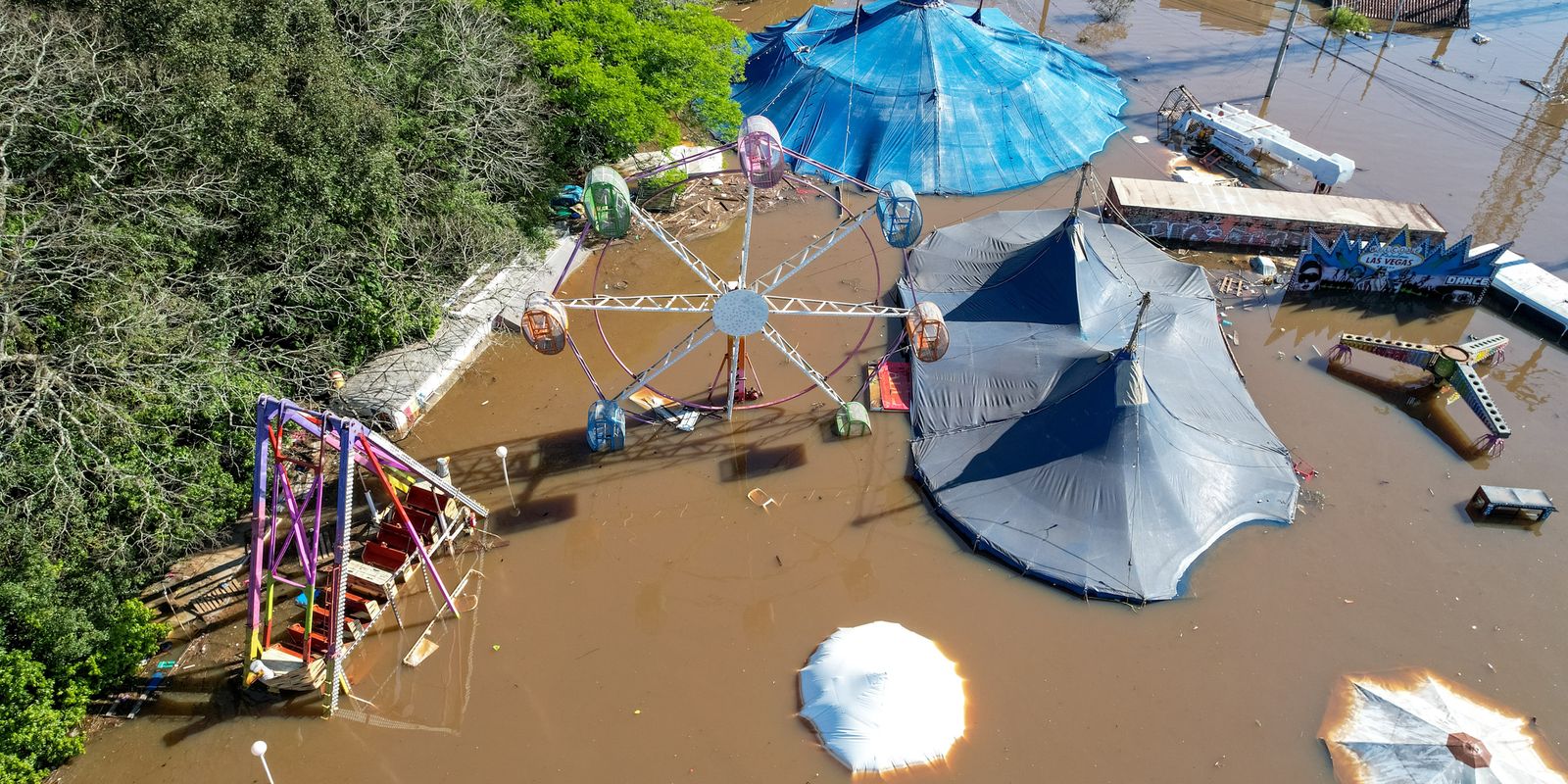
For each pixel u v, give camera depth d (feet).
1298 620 89.81
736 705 82.89
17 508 76.84
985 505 98.43
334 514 98.63
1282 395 116.78
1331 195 153.38
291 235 98.84
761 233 147.95
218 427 95.71
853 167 161.99
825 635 88.79
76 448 82.33
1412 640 88.17
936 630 89.04
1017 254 123.95
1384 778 75.46
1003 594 92.38
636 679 85.15
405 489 97.76
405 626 89.51
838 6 234.17
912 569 95.14
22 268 82.33
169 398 89.86
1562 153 172.65
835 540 98.48
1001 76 168.14
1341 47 217.15
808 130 167.63
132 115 95.25
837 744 78.02
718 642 88.53
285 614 88.43
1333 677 84.84
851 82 166.09
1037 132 166.91
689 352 116.47
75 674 78.38
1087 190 160.15
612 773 77.66
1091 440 96.43
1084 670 85.51
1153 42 221.05
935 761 77.46
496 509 101.45
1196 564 94.63
